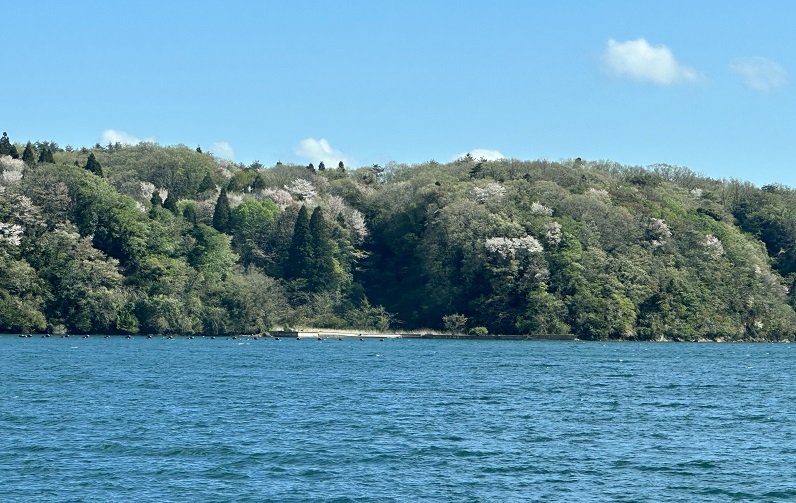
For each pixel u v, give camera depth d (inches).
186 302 7746.1
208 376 4131.4
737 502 1827.0
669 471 2076.8
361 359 5447.8
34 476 1955.0
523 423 2748.5
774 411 3117.6
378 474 2015.3
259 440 2389.3
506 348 6860.2
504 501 1808.6
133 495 1818.4
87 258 7524.6
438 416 2869.1
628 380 4252.0
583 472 2054.6
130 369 4429.1
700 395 3617.1
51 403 3041.3
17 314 7096.5
